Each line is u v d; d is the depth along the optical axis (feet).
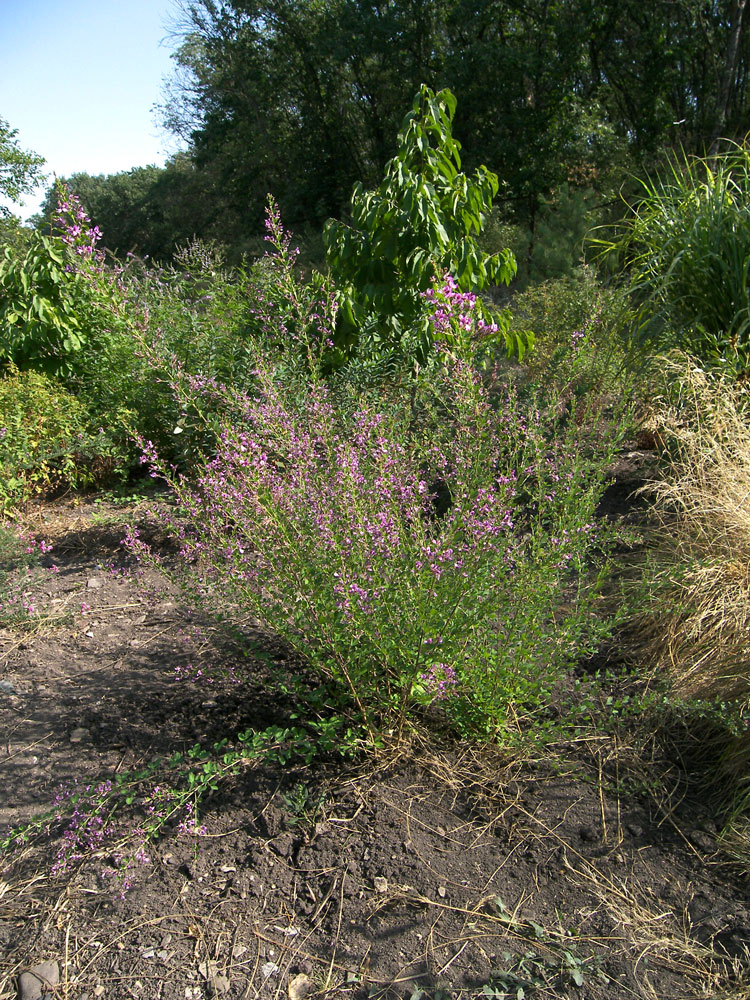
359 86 80.79
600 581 9.10
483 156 65.82
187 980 6.18
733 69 58.44
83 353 19.45
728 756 8.18
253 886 7.00
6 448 15.85
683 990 5.99
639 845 7.39
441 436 10.88
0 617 11.47
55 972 6.24
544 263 39.70
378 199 16.07
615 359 15.62
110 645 10.97
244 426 11.06
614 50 72.08
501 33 74.33
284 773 8.30
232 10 83.25
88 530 14.98
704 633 9.78
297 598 8.14
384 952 6.38
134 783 7.86
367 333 15.47
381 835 7.50
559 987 6.05
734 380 13.85
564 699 9.33
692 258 15.83
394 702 8.35
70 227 12.07
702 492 11.50
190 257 24.99
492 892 6.92
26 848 7.43
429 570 8.02
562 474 9.81
